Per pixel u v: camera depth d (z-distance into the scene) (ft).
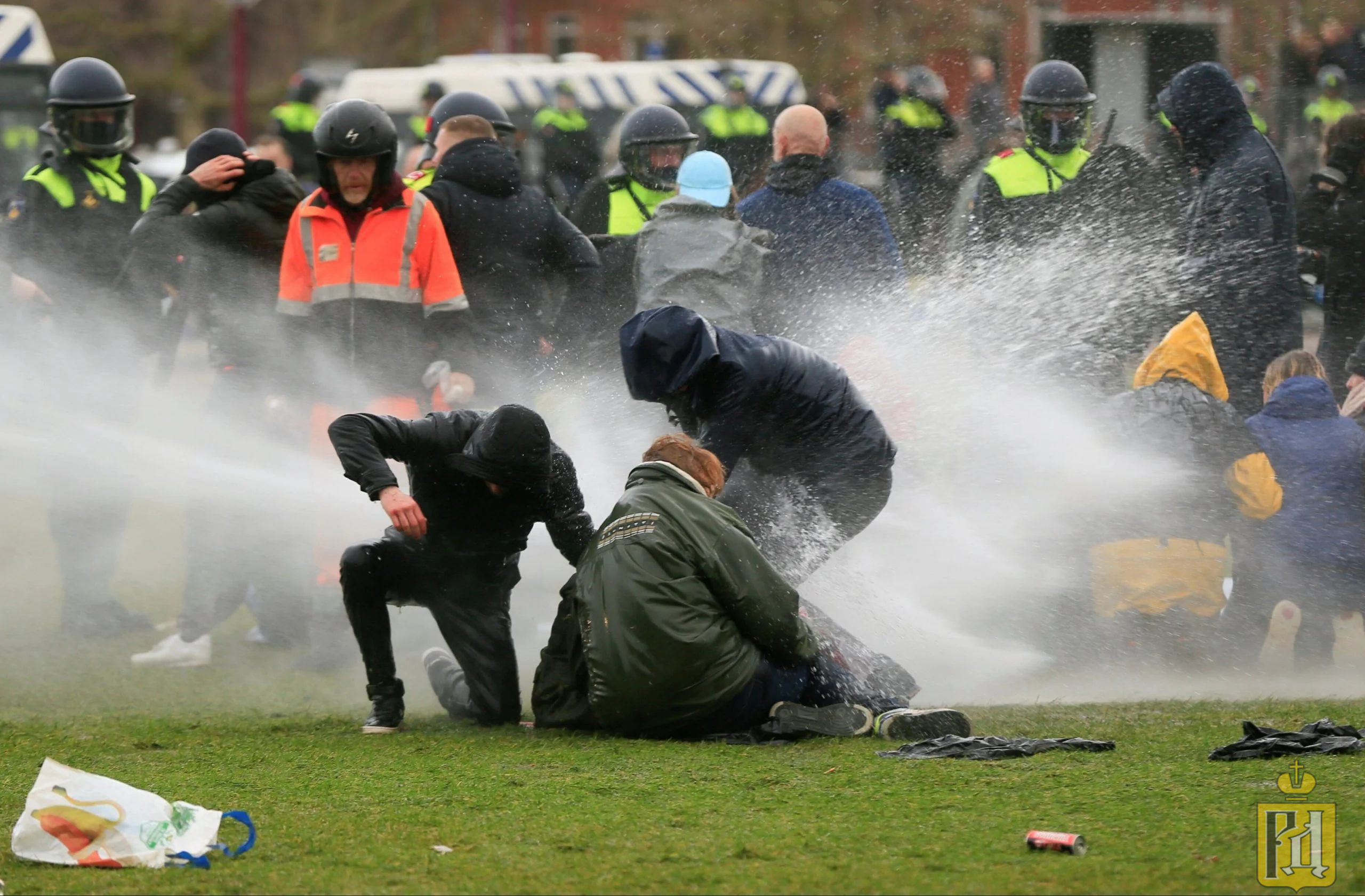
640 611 61.82
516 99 237.04
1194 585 79.20
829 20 247.91
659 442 64.80
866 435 69.15
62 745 64.13
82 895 43.39
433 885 43.68
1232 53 204.95
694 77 234.79
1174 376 81.82
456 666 71.05
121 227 94.53
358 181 82.43
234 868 45.78
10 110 215.51
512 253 89.76
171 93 378.53
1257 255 90.43
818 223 91.76
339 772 57.98
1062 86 97.35
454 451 64.69
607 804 52.26
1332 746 58.34
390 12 376.48
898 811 50.65
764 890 42.68
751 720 63.21
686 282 85.97
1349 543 80.69
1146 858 44.93
